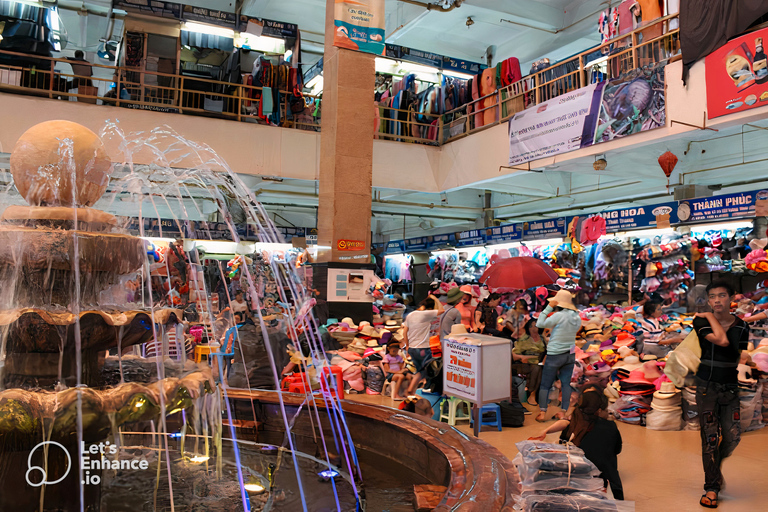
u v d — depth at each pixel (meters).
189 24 11.69
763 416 5.62
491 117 11.06
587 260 11.21
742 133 9.52
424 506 2.01
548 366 5.60
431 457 2.42
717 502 3.42
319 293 9.59
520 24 13.70
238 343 6.44
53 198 1.98
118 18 11.74
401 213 16.86
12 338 1.83
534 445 2.77
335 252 9.47
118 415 1.77
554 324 5.55
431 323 6.17
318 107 11.97
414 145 12.02
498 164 10.50
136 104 9.91
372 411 3.01
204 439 3.03
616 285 10.70
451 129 12.02
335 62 9.71
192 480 2.49
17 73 9.12
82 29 12.70
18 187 1.98
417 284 17.00
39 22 9.73
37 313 1.77
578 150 8.62
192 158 9.97
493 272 6.84
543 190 13.09
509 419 5.41
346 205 9.60
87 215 2.02
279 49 12.74
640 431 5.36
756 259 8.64
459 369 4.54
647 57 7.70
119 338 2.00
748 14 6.15
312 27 14.55
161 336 2.09
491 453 2.22
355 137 9.72
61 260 1.90
